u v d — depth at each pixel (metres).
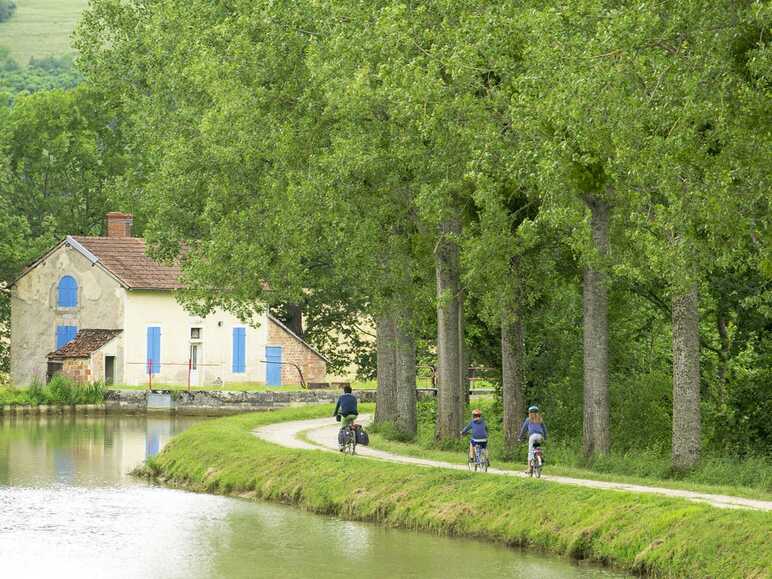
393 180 55.47
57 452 71.62
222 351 113.69
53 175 135.00
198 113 74.06
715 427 56.22
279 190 61.91
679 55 33.81
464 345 72.56
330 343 124.06
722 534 34.50
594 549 38.09
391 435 65.38
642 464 50.19
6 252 122.19
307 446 61.72
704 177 35.62
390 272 59.94
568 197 45.09
